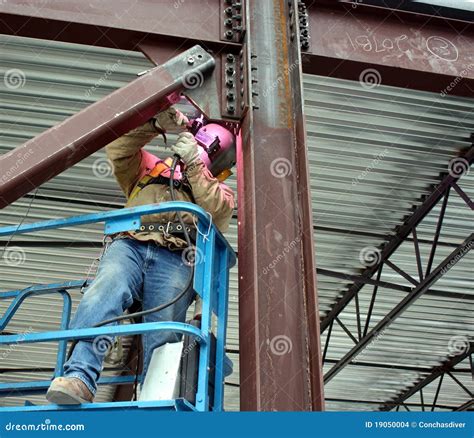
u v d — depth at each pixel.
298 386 4.54
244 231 5.05
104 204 9.34
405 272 11.70
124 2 5.62
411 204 10.32
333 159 9.34
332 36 6.09
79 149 4.84
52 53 7.27
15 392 5.18
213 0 5.80
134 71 7.53
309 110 8.48
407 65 6.15
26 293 5.24
